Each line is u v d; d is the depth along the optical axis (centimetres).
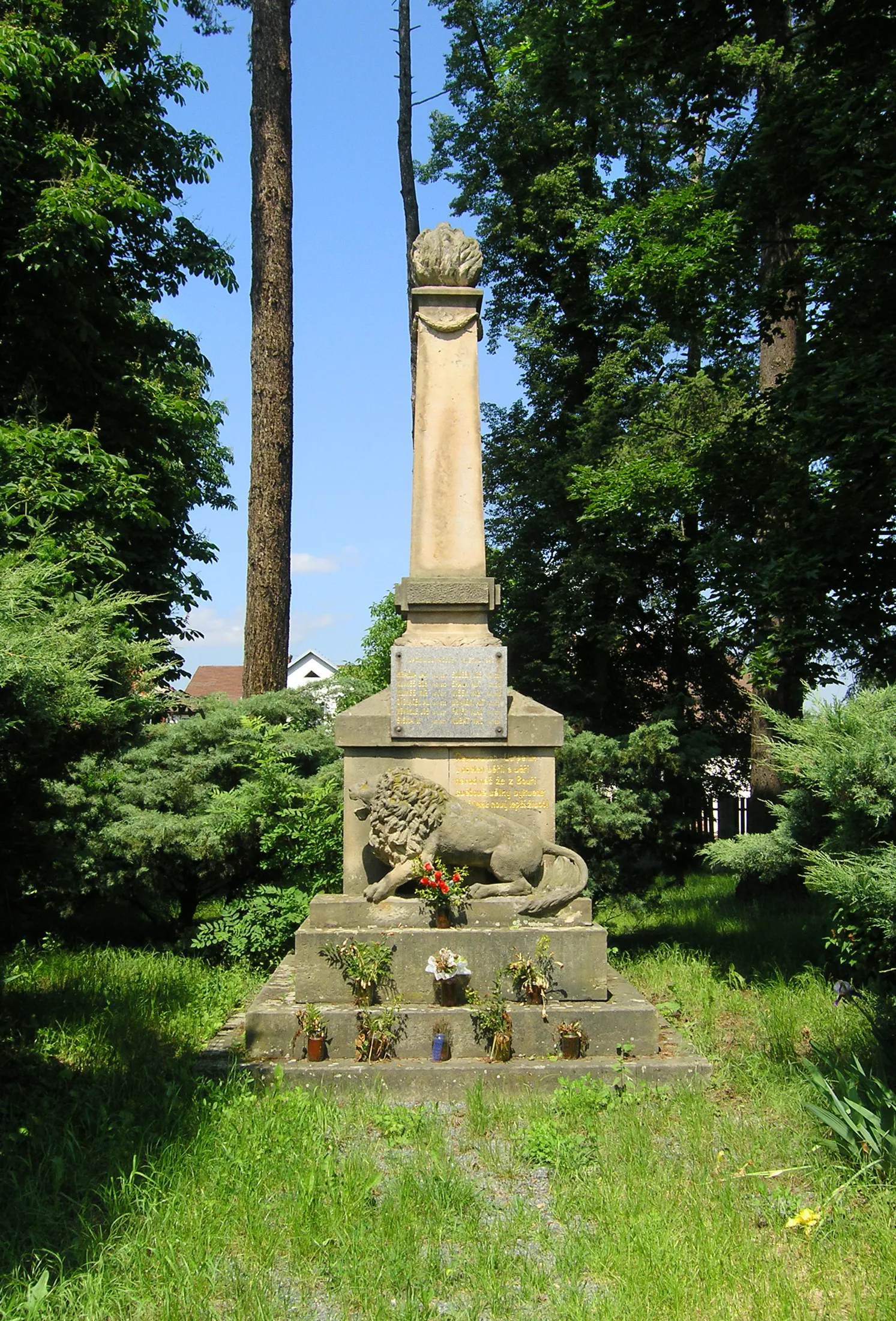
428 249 862
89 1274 411
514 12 2017
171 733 1164
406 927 741
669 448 1579
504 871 764
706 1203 477
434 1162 527
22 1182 495
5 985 816
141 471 1357
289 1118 578
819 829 973
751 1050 718
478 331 858
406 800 766
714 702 1828
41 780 714
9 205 1162
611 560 1720
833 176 995
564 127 1927
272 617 1490
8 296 1194
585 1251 438
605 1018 691
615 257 1897
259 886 1027
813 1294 406
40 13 1223
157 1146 532
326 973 720
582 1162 532
